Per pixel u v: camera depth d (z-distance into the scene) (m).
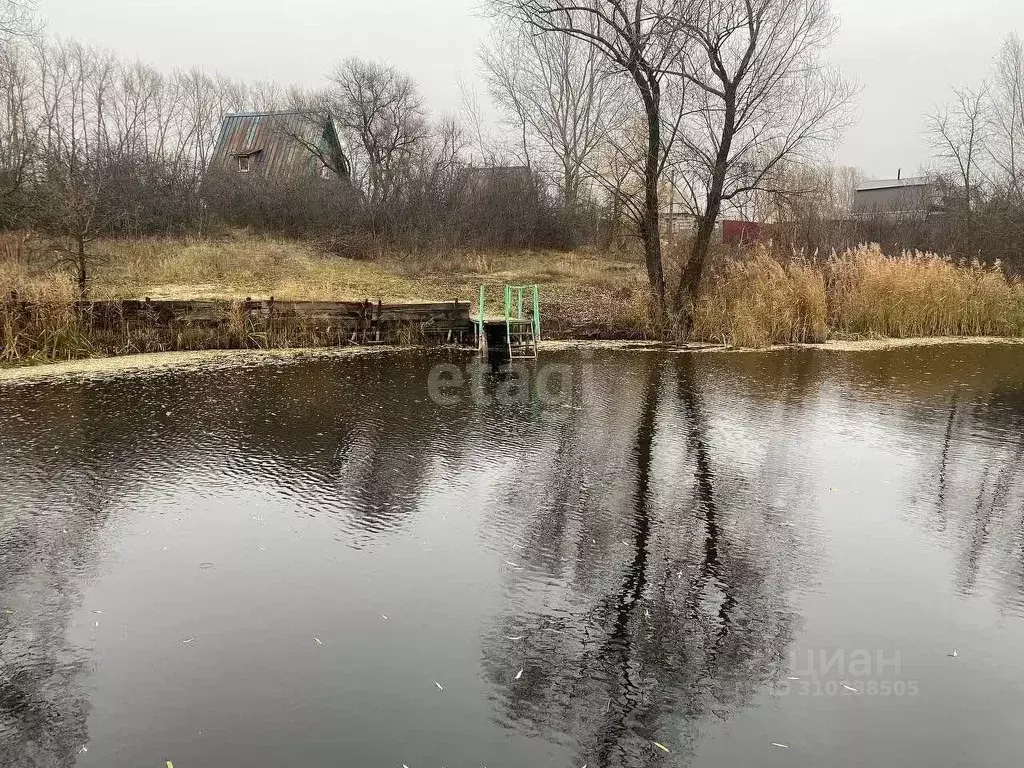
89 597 5.30
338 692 4.28
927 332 19.27
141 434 9.34
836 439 9.40
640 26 16.84
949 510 7.05
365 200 26.31
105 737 3.91
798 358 15.70
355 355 15.78
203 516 6.74
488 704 4.20
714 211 17.91
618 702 4.24
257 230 25.11
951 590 5.52
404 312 17.31
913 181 50.06
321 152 31.17
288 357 15.34
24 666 4.51
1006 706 4.24
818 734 4.00
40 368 13.57
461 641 4.79
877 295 19.12
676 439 9.38
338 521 6.67
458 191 27.03
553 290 21.39
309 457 8.51
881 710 4.19
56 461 8.23
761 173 17.84
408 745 3.86
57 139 25.09
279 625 4.95
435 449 8.88
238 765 3.71
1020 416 10.61
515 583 5.55
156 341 15.53
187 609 5.14
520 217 27.66
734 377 13.60
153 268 19.52
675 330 18.31
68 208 16.47
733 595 5.41
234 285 18.95
